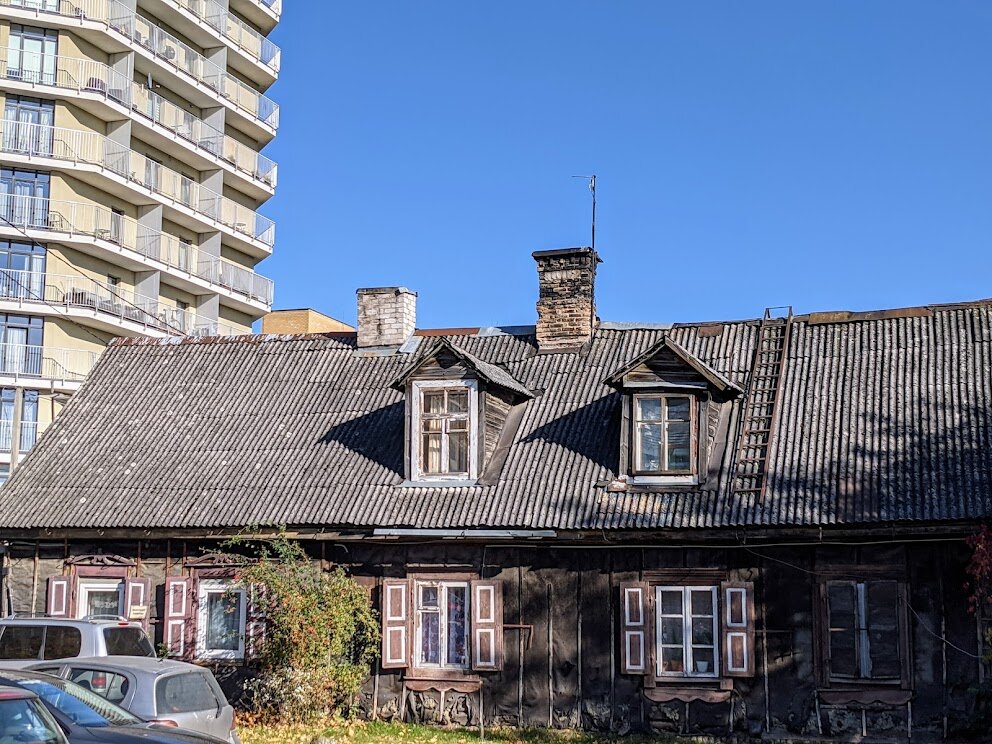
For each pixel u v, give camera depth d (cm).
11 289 4897
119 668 1477
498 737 1991
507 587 2105
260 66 6109
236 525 2197
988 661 1795
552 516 2042
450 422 2233
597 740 1958
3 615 2358
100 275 5234
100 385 2692
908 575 1900
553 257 2495
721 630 1978
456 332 2664
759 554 1981
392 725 2088
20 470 2455
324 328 5278
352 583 2156
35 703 1157
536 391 2356
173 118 5572
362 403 2461
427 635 2152
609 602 2047
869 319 2292
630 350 2403
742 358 2275
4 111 4922
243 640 2242
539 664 2064
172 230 5653
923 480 1903
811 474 1977
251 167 6109
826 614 1927
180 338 2806
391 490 2200
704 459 2055
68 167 4959
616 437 2178
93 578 2342
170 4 5447
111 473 2400
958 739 1839
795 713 1923
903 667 1877
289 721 2088
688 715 1978
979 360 2117
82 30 5041
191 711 1475
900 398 2083
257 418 2483
